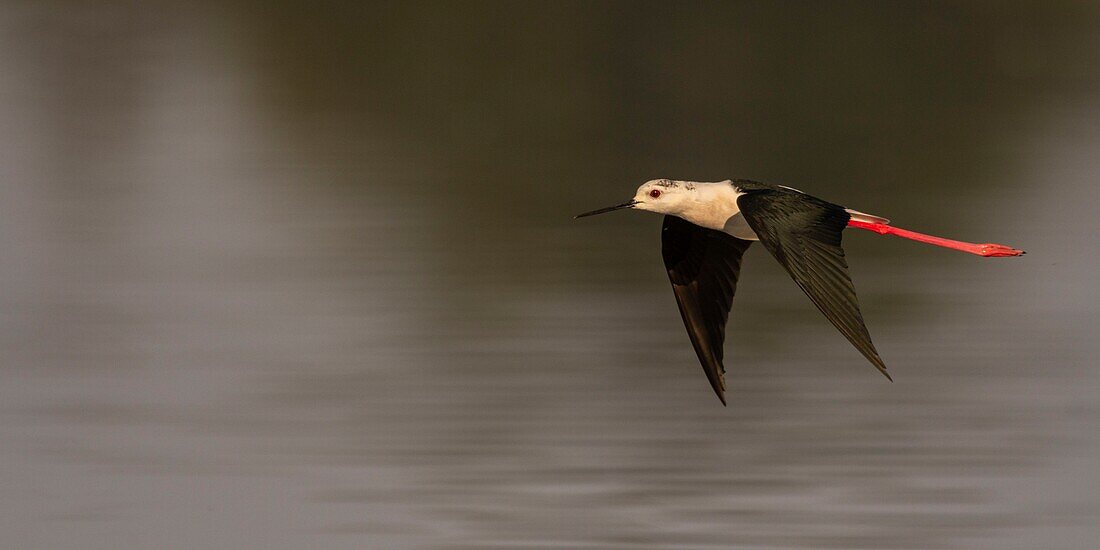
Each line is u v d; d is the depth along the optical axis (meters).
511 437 12.60
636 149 23.38
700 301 8.36
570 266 17.84
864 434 12.66
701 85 27.16
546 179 21.75
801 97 26.41
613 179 21.69
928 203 20.36
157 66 30.03
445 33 31.23
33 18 34.84
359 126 25.23
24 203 21.12
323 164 23.05
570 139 24.02
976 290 16.83
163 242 19.16
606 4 32.69
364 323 15.83
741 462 12.06
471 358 14.59
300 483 11.89
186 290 17.14
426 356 14.68
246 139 24.67
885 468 12.05
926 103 26.02
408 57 29.52
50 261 18.34
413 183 21.66
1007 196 20.73
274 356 14.87
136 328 15.83
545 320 15.77
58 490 11.86
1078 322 15.55
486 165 22.61
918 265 17.97
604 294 16.61
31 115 26.59
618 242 18.72
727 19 31.20
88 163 23.41
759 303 16.47
